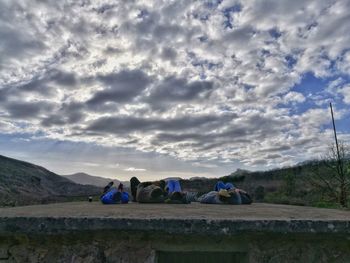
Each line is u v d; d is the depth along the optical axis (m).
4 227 3.12
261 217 3.36
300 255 3.33
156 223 3.09
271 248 3.32
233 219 3.14
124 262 3.24
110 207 4.84
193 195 6.75
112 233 3.22
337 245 3.35
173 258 3.86
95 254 3.25
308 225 3.19
